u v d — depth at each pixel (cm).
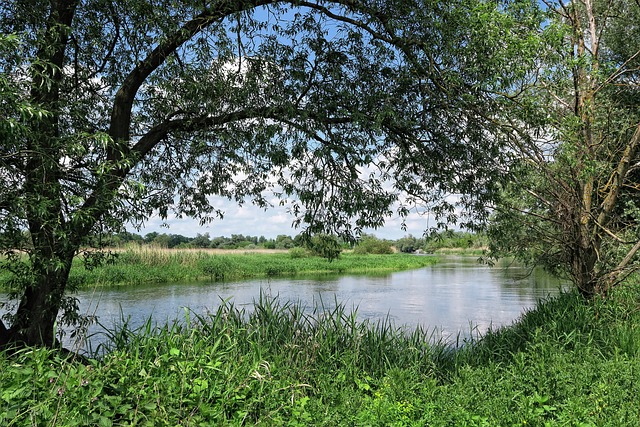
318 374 626
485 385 582
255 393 501
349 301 1828
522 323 962
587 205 984
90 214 555
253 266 3531
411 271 3888
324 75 755
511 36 642
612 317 872
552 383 566
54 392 406
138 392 436
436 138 785
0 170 525
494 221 964
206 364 504
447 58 673
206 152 847
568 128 780
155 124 877
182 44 701
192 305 1689
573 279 1056
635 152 1054
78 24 743
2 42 469
